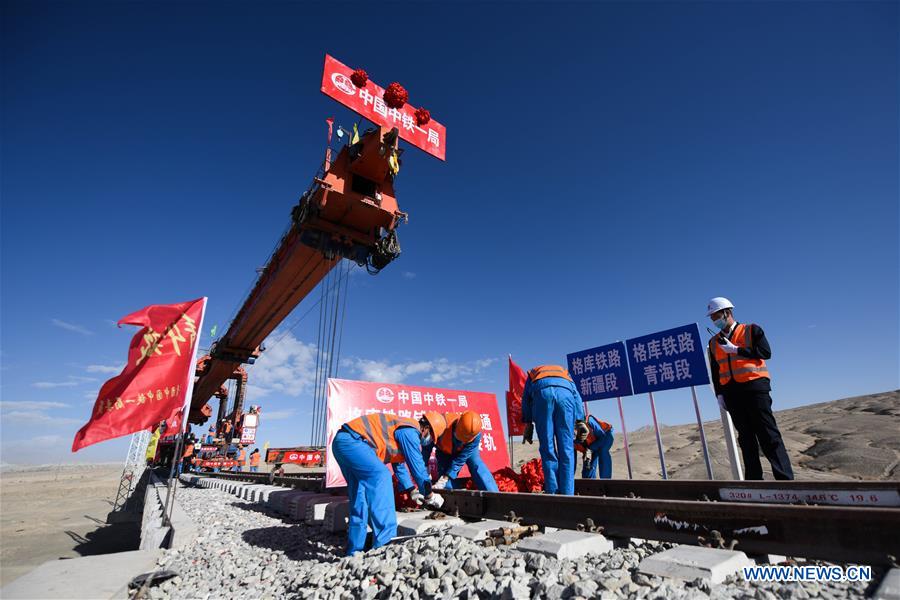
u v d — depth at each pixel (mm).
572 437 4824
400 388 7828
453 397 8352
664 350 6906
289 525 5918
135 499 21438
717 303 4910
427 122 11750
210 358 25656
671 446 14578
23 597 2809
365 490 3836
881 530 2039
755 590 1731
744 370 4582
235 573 3770
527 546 2580
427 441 5113
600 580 1924
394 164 10719
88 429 5535
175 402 5941
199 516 7617
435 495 4270
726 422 5422
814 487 3316
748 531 2453
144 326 6023
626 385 7340
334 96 10477
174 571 3586
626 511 3041
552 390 4918
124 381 5824
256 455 27922
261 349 24000
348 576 2836
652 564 2076
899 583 1628
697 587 1802
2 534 15711
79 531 15961
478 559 2453
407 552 2895
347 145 11398
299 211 11828
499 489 6016
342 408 7207
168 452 29906
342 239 11805
